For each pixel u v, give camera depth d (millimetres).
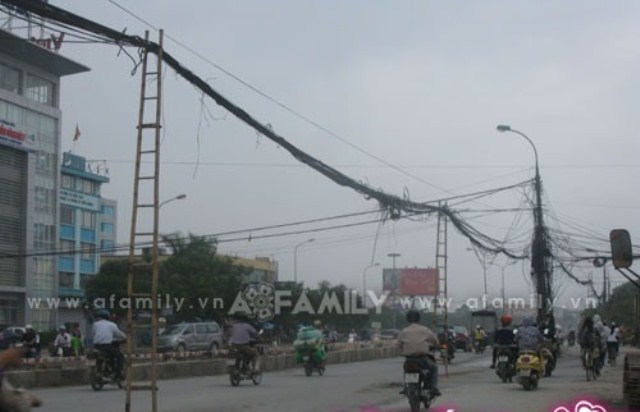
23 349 7527
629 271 12078
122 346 24016
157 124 12891
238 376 22328
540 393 18844
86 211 85625
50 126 72250
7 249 66188
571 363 35344
